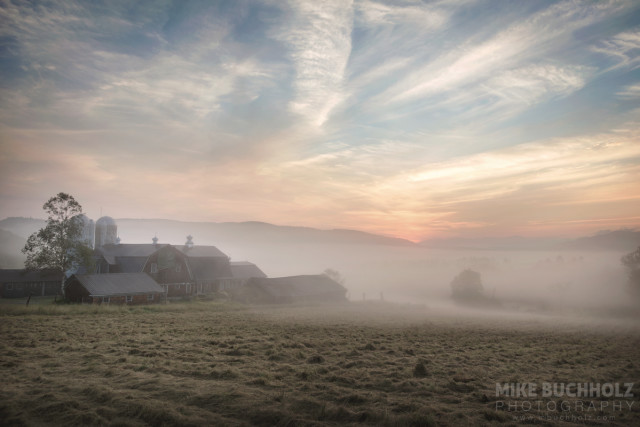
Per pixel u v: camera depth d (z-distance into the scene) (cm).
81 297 5572
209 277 7994
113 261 7138
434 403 1164
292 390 1223
